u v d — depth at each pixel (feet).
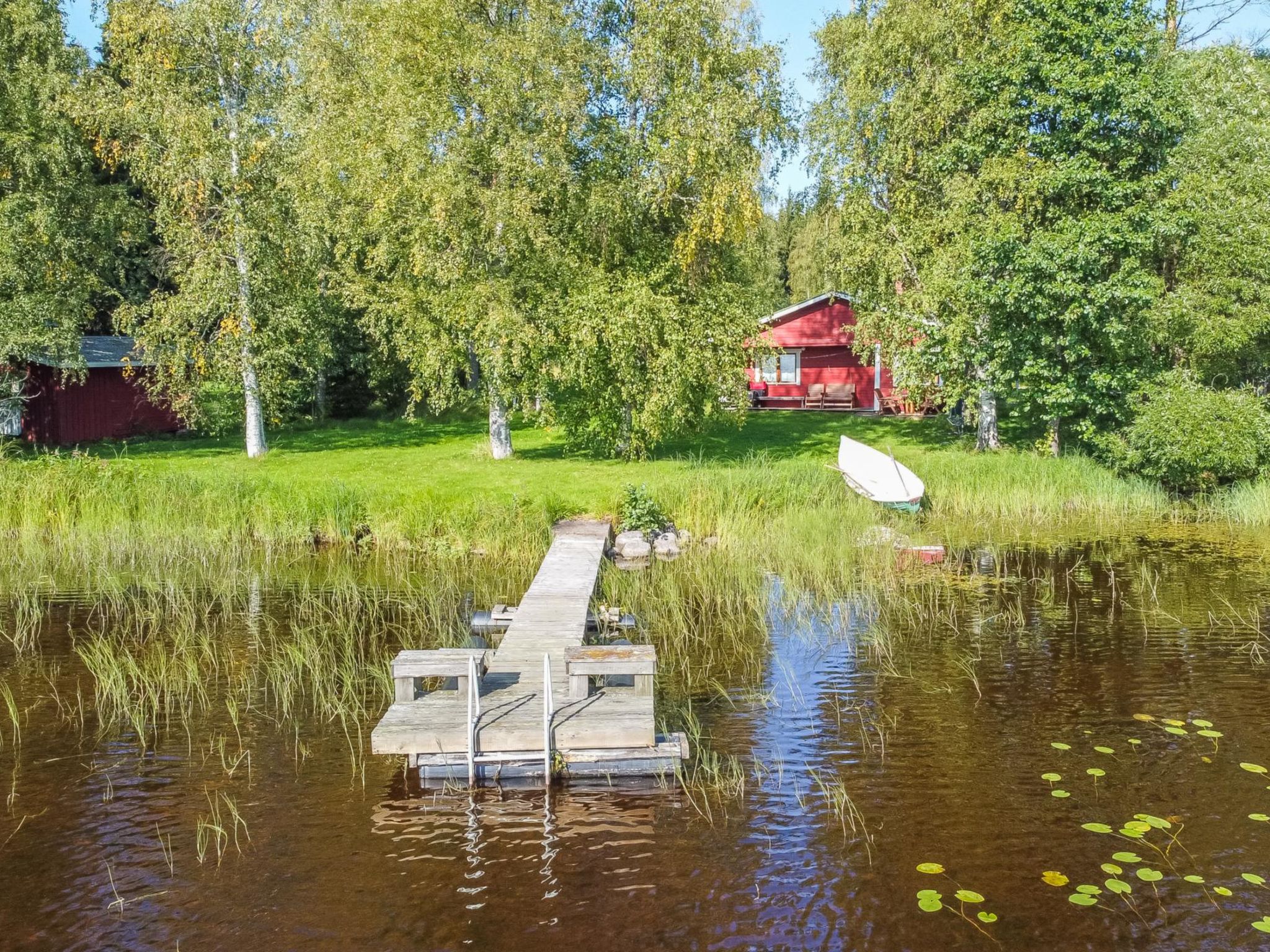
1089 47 64.28
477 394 79.05
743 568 45.52
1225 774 22.97
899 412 105.40
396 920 17.39
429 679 31.27
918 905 17.72
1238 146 70.13
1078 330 65.62
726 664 31.81
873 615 37.19
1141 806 21.42
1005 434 83.97
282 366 76.33
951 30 72.18
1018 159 66.74
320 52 76.95
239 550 51.88
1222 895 17.88
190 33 70.59
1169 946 16.40
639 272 64.44
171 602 40.57
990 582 42.37
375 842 20.39
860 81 73.20
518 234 62.39
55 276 79.71
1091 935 16.76
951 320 71.05
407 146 59.67
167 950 16.61
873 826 20.71
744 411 69.56
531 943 16.67
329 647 34.24
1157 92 65.10
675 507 54.03
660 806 22.03
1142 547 49.80
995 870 18.90
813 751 24.79
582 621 33.99
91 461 60.80
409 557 50.21
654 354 63.67
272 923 17.35
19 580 45.01
